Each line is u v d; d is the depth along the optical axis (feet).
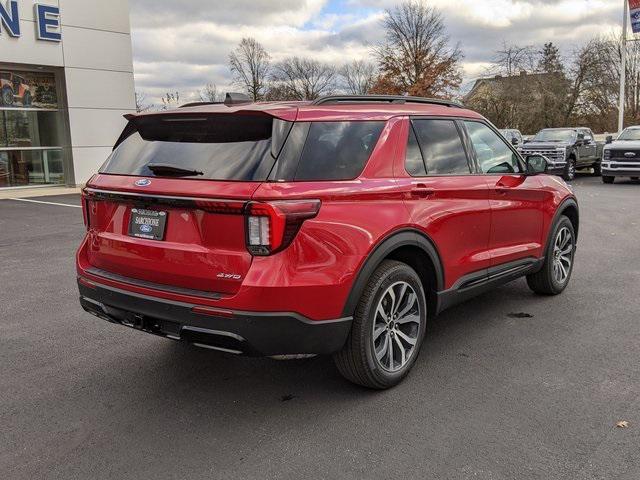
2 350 15.42
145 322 11.78
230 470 9.87
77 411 12.05
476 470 9.73
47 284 22.33
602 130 155.22
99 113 63.98
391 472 9.73
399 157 13.00
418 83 147.02
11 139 59.62
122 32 64.90
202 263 10.89
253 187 10.48
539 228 18.10
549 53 158.61
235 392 12.91
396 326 12.92
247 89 208.23
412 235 12.71
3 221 38.93
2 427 11.37
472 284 15.08
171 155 11.96
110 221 12.58
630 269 23.65
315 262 10.86
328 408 12.06
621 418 11.39
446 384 13.07
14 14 55.83
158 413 11.95
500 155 16.78
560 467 9.77
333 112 12.12
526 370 13.79
